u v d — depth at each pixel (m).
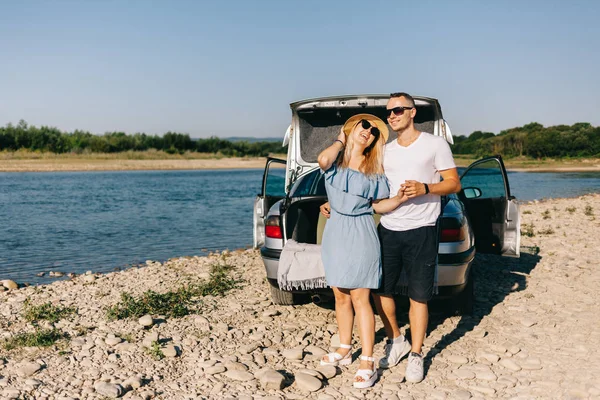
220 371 4.57
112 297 7.16
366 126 4.31
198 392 4.22
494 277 7.80
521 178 43.25
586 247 10.10
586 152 72.38
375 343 5.25
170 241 13.55
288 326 5.77
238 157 94.38
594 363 4.65
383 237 4.48
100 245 12.93
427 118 6.50
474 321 5.84
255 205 6.99
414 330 4.47
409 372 4.38
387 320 4.72
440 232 5.20
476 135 87.50
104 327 5.76
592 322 5.75
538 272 8.10
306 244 5.21
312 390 4.23
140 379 4.38
